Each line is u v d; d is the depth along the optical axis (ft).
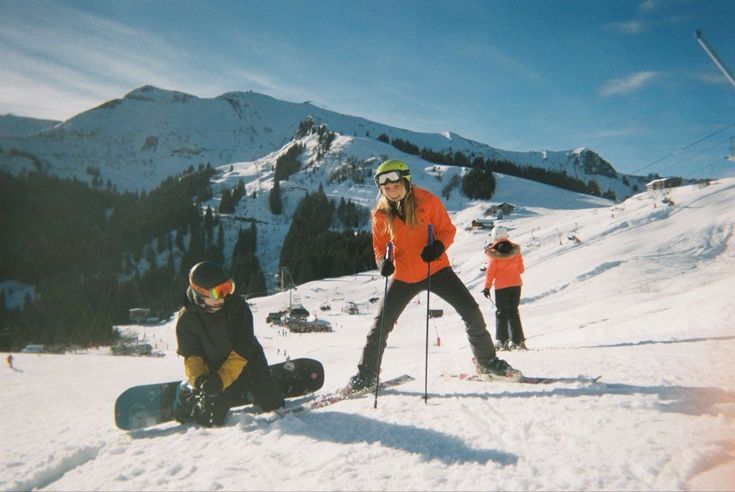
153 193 637.71
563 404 8.74
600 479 5.52
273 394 10.61
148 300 370.12
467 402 9.55
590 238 171.73
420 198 11.37
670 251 132.87
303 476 6.46
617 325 23.62
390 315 11.55
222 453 7.79
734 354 12.14
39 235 568.00
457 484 5.78
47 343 265.75
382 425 8.38
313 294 262.88
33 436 11.02
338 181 632.38
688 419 7.45
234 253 460.14
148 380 35.70
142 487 6.64
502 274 21.66
